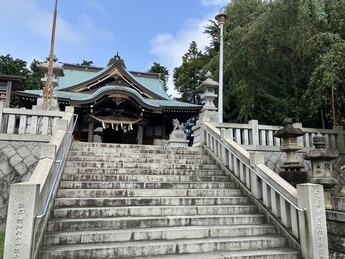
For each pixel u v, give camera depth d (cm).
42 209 400
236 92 1291
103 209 495
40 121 726
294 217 458
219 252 430
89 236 423
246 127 850
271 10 1070
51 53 1011
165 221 490
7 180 655
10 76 1417
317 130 884
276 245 461
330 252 454
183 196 591
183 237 461
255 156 581
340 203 469
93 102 1703
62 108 1752
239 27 1227
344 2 898
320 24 970
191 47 3114
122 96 1734
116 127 1862
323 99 862
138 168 692
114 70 2042
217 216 517
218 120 1065
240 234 484
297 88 1111
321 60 822
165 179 651
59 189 544
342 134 896
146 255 408
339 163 861
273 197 520
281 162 837
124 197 551
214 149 781
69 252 380
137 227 475
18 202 336
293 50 1107
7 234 328
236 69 1267
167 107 1845
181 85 2938
